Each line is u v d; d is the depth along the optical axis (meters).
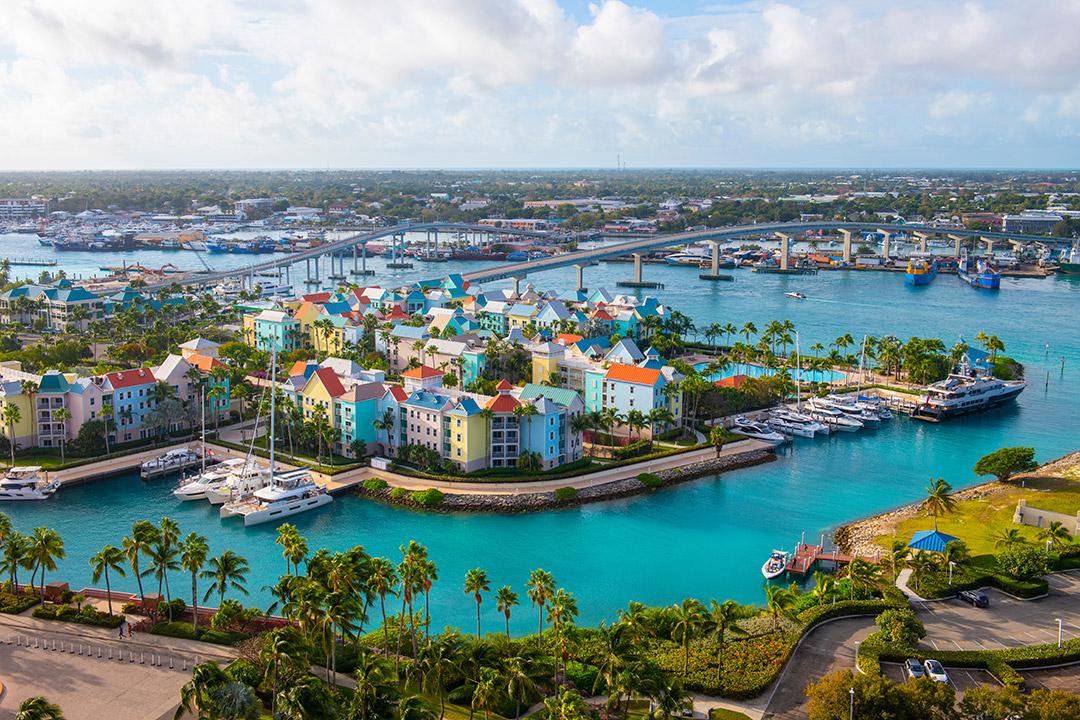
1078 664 148.50
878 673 143.75
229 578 170.12
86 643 156.12
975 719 123.12
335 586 142.50
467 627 174.50
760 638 157.75
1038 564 176.88
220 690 124.38
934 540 185.75
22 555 173.00
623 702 140.50
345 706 133.25
